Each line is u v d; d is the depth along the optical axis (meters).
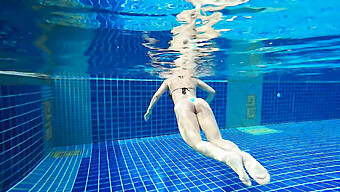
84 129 9.00
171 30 3.16
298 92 14.62
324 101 15.56
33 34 3.08
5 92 4.75
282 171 5.43
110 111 9.41
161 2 2.24
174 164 6.38
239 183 4.91
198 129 2.99
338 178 4.84
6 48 3.78
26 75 6.36
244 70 8.83
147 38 3.56
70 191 4.73
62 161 6.84
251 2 2.27
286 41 4.07
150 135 10.35
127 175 5.59
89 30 3.04
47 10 2.29
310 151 7.22
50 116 8.00
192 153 7.54
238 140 9.32
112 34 3.28
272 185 4.65
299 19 2.82
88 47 4.10
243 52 5.11
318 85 15.23
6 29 2.81
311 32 3.46
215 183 4.96
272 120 13.89
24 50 4.01
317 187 4.42
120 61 5.84
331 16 2.71
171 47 4.28
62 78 8.46
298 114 14.80
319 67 8.63
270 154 7.00
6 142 4.68
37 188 4.88
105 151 7.96
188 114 3.12
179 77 4.34
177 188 4.77
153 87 10.32
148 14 2.52
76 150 8.11
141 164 6.45
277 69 8.87
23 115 5.62
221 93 12.34
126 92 9.68
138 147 8.52
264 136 10.13
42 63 5.41
